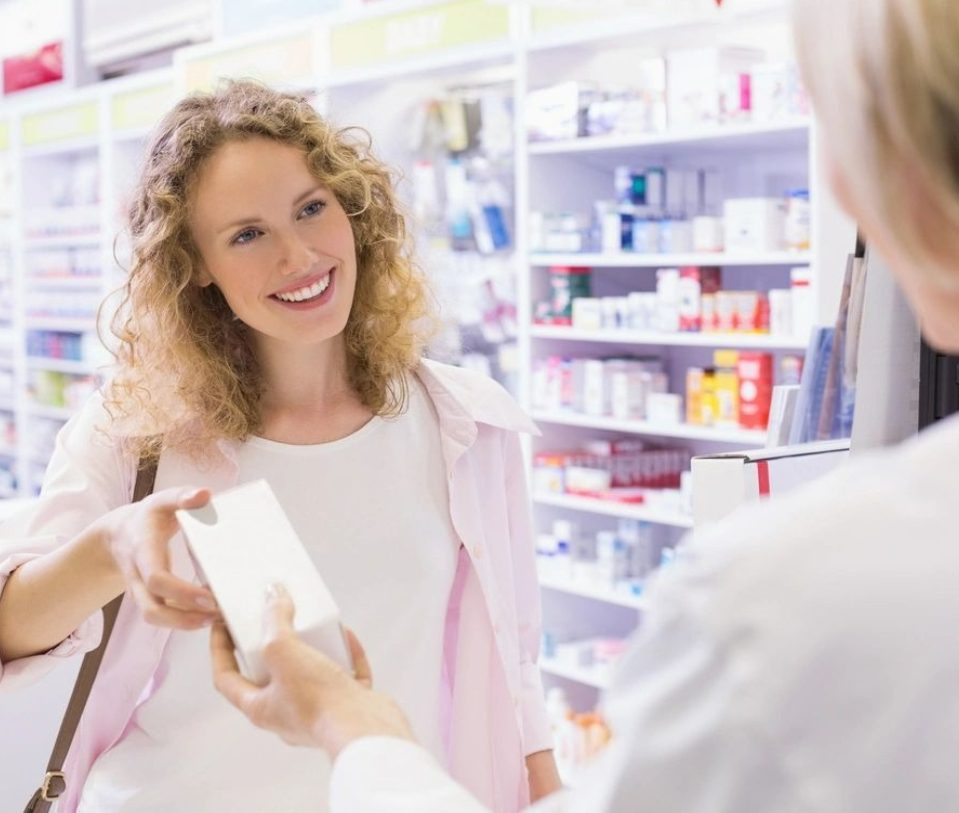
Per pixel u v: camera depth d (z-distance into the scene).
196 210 1.90
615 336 4.88
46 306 8.50
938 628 0.72
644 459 5.23
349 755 1.04
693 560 0.80
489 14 5.04
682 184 5.04
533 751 2.10
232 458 1.91
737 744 0.74
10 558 1.73
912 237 0.79
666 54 4.88
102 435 1.91
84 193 8.20
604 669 5.09
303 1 6.18
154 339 1.94
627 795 0.78
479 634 2.03
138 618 1.86
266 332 1.89
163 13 7.34
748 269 5.08
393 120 5.86
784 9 4.16
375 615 1.90
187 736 1.86
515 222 5.71
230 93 1.98
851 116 0.78
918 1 0.75
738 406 4.61
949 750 0.70
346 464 1.95
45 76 8.38
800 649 0.73
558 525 5.24
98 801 1.87
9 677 1.73
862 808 0.72
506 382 5.75
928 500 0.76
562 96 4.97
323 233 1.89
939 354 1.62
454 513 2.00
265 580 1.27
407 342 2.05
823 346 2.21
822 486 0.80
